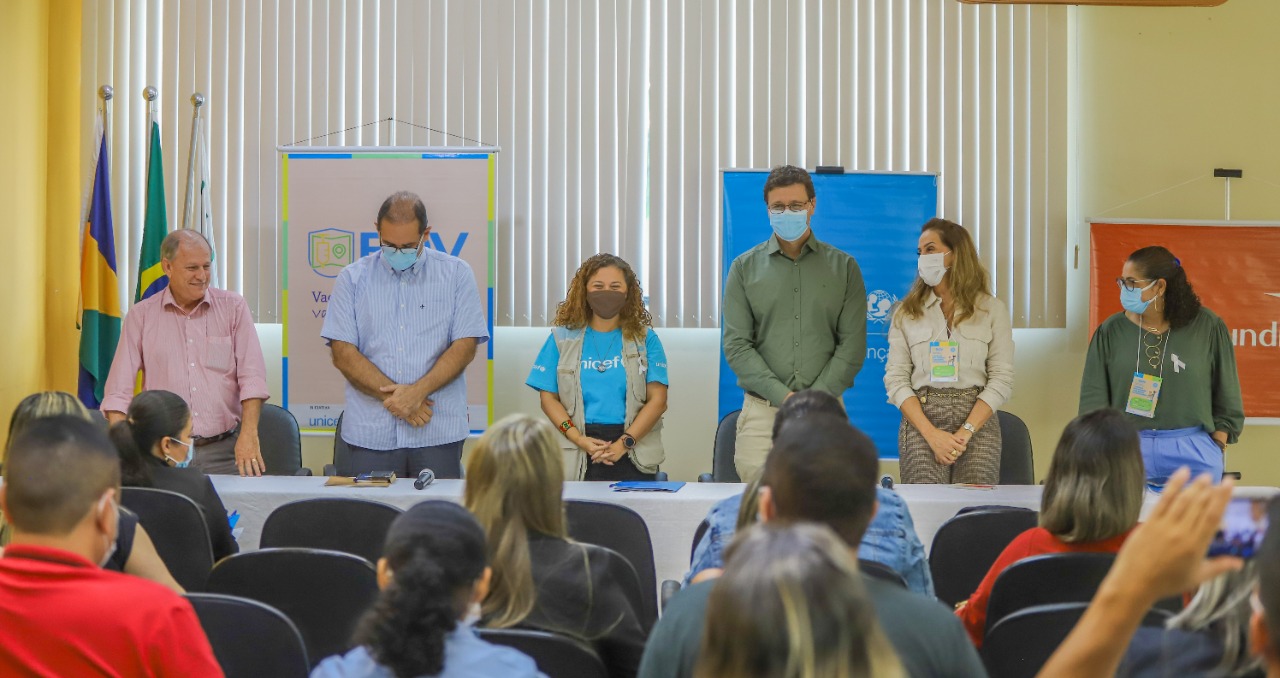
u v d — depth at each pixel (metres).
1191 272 6.26
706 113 6.54
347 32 6.55
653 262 6.56
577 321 4.94
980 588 2.51
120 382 4.69
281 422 5.17
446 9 6.56
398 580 1.55
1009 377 4.43
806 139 6.57
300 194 6.17
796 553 1.04
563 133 6.55
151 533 2.95
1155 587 1.26
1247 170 6.60
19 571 1.74
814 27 6.54
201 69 6.55
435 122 6.56
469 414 6.16
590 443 4.71
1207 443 4.77
